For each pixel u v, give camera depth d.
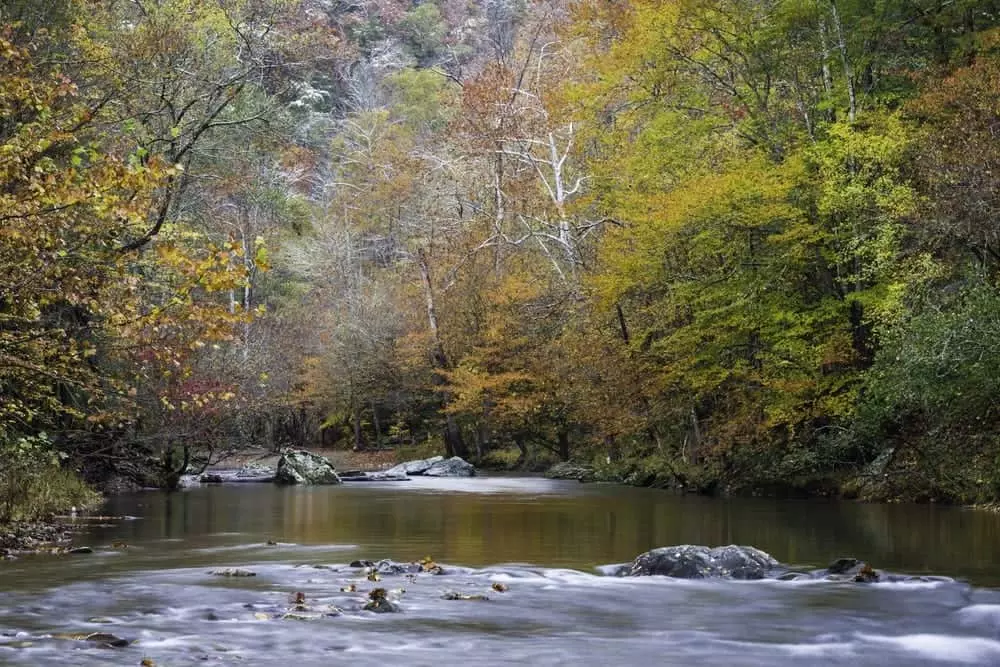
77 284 11.45
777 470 26.44
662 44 30.61
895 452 24.62
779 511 20.91
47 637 7.88
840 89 28.14
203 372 28.30
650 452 35.53
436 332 46.09
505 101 40.38
